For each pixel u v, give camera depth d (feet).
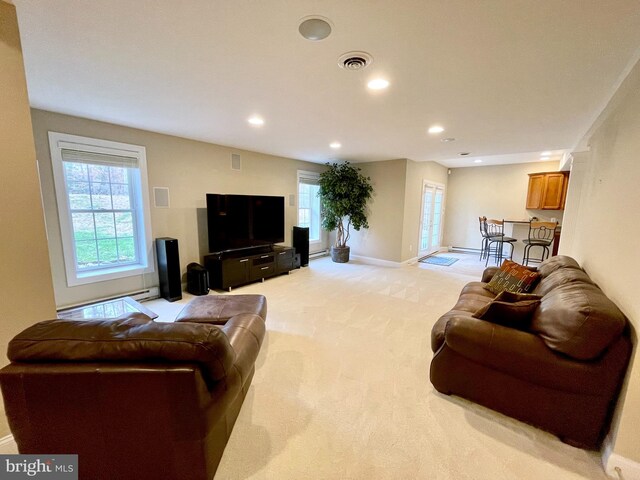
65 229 10.00
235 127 11.17
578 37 4.96
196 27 4.82
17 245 4.77
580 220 11.32
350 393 6.40
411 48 5.42
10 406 3.58
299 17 4.54
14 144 4.63
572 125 10.00
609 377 4.64
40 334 3.59
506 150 15.25
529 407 5.39
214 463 4.27
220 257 13.83
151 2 4.19
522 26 4.69
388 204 19.45
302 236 18.86
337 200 19.20
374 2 4.15
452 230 25.98
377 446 5.02
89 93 7.75
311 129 11.33
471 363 5.88
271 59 5.87
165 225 12.79
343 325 9.98
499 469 4.63
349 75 6.57
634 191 5.14
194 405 3.62
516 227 22.47
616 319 4.50
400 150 15.67
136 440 3.78
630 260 4.93
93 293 10.91
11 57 4.49
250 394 6.34
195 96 7.92
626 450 4.44
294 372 7.18
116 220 11.58
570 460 4.80
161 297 12.71
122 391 3.55
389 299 12.73
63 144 9.67
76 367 3.47
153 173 12.18
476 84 6.97
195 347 3.54
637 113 5.43
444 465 4.68
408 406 6.02
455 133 11.67
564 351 4.89
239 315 6.68
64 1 4.17
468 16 4.45
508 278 9.21
